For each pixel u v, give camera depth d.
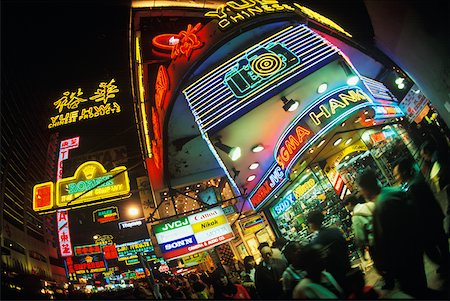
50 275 18.03
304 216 9.21
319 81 6.16
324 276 3.05
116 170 8.73
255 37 6.88
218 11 7.00
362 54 8.00
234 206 11.52
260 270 5.43
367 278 5.97
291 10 6.73
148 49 8.34
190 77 7.12
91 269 25.25
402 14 4.82
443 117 5.45
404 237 3.72
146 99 8.77
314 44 6.18
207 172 11.01
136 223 25.66
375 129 8.35
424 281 3.69
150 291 7.54
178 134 8.94
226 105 6.23
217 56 6.95
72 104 17.84
